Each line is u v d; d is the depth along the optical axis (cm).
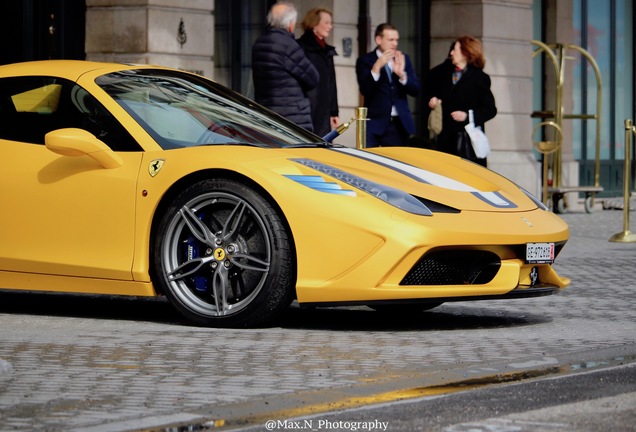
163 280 971
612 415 613
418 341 893
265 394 675
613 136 3102
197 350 835
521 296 977
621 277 1369
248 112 1087
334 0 2253
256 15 2225
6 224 1016
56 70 1051
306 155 984
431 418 605
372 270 919
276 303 944
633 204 2869
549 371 756
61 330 938
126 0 1958
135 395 670
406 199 941
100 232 985
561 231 1018
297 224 930
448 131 1914
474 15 2503
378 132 1842
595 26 3033
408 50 2544
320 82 1702
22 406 638
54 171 1003
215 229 966
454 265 952
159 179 965
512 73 2578
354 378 729
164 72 1097
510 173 2564
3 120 1041
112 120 1005
